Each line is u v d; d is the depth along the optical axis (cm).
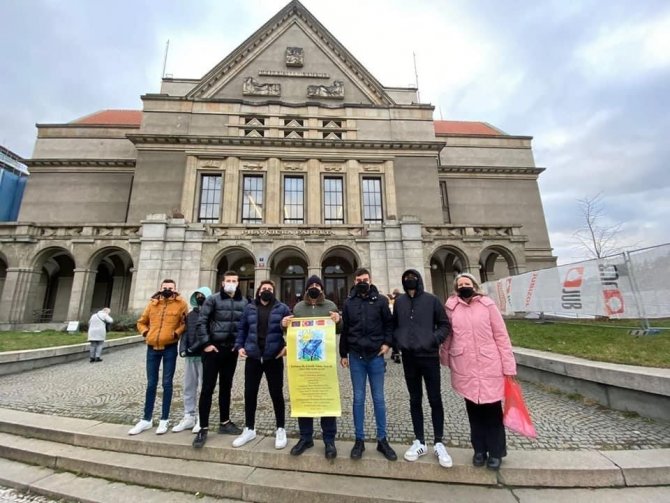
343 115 3023
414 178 2936
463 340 405
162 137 2702
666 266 760
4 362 906
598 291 955
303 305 468
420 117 3081
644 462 389
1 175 3219
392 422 544
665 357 620
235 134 2850
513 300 1462
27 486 409
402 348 419
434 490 368
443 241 2277
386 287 2136
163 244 2061
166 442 456
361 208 2823
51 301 2516
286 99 3094
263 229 2222
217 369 479
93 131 3136
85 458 446
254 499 374
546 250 3222
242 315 486
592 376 618
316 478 392
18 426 531
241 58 3145
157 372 515
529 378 805
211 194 2720
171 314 521
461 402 654
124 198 2953
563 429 502
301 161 2855
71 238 2072
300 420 434
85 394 720
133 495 387
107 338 1444
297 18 3291
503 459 400
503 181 3394
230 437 471
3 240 2008
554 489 370
